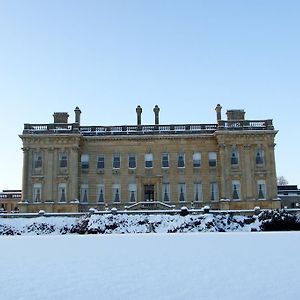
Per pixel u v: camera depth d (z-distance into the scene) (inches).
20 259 853.2
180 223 2037.4
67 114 2950.3
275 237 1299.2
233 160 2800.2
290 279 636.7
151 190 2878.9
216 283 617.3
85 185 2864.2
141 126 2915.8
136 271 709.3
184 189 2844.5
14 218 2169.0
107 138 2878.9
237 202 2738.7
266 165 2787.9
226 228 2026.3
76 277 666.8
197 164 2866.6
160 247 1040.8
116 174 2866.6
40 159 2815.0
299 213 2145.7
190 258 835.4
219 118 2945.4
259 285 603.2
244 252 911.0
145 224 2053.4
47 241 1301.7
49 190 2768.2
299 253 882.8
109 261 814.5
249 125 2829.7
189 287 596.4
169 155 2881.4
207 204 2807.6
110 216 2096.5
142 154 2883.9
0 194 4254.4
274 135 2805.1
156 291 577.6
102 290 585.6
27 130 2817.4
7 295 563.8
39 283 628.7
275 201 2736.2
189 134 2869.1
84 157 2896.2
